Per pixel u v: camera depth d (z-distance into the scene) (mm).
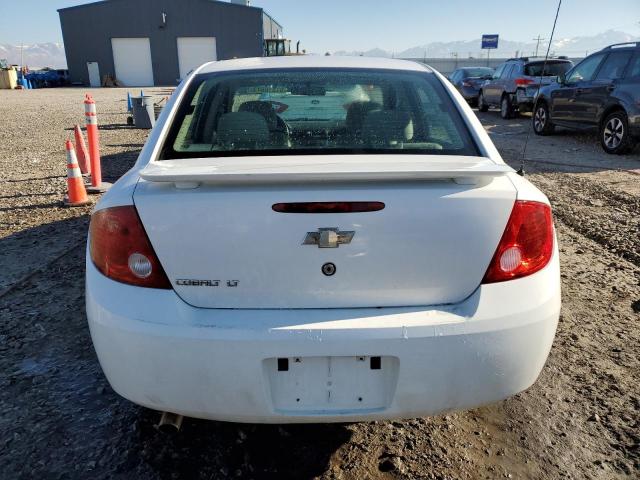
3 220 5527
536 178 7227
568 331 3168
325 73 2719
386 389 1822
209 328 1747
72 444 2291
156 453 2246
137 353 1791
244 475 2135
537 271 1892
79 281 3941
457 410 1875
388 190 1789
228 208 1762
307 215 1757
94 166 6602
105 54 45406
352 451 2266
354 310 1812
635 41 9172
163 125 2348
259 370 1761
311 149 2207
